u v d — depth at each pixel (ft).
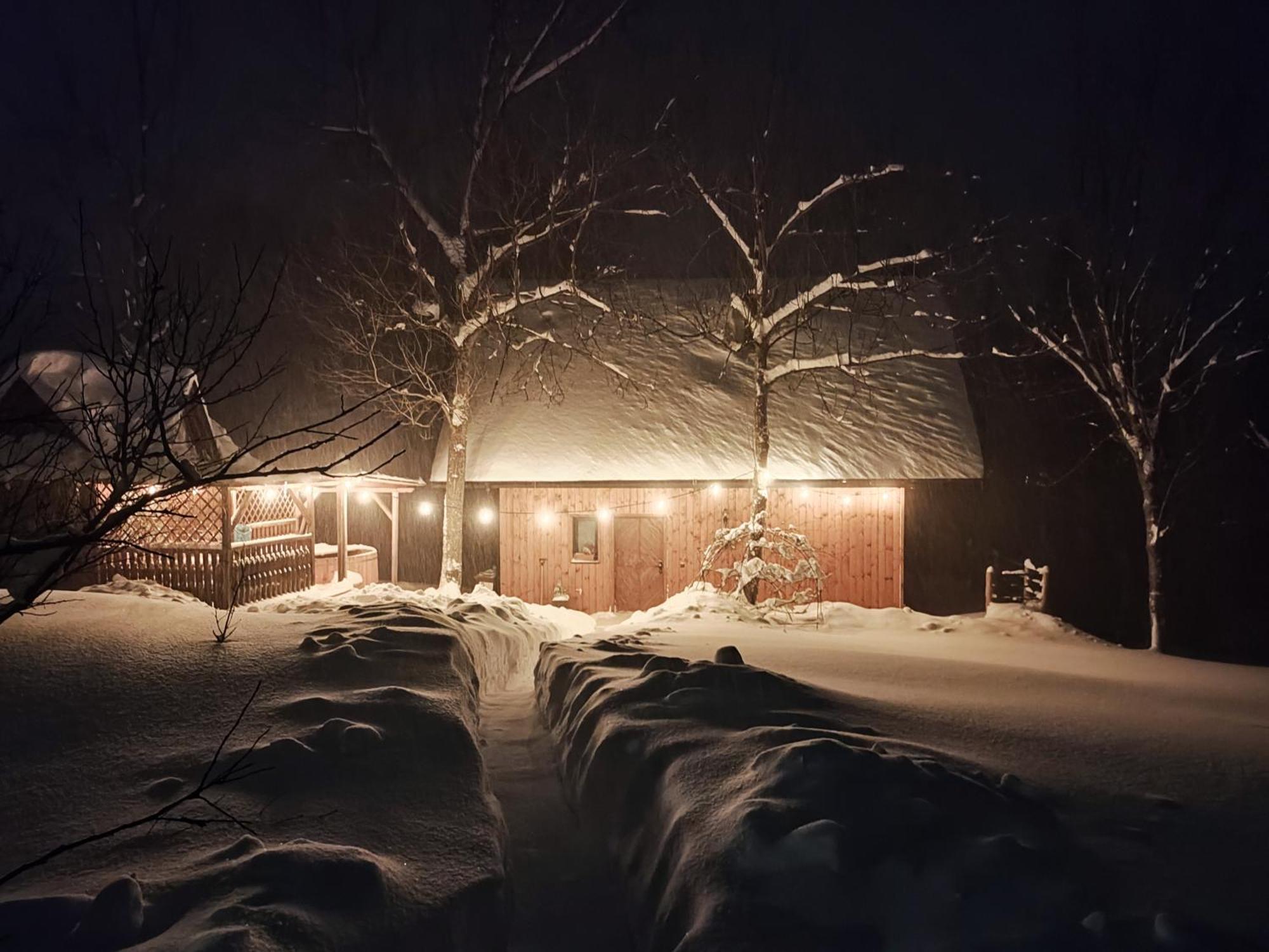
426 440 72.79
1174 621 81.15
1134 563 81.92
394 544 76.23
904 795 12.51
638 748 16.08
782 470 68.64
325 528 83.05
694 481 68.69
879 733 17.01
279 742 15.64
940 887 10.56
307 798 14.34
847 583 68.64
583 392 74.69
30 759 15.97
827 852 10.93
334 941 9.82
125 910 10.11
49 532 11.41
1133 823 13.38
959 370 76.28
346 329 75.05
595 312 79.92
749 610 56.59
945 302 80.28
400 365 75.05
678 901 11.35
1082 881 11.20
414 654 22.26
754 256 64.69
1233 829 13.24
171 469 42.34
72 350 44.14
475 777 15.89
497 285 80.59
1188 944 9.59
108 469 11.65
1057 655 46.42
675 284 83.51
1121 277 61.87
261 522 58.90
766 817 11.73
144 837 13.12
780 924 10.10
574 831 16.40
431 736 16.90
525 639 38.27
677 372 76.02
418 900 11.34
